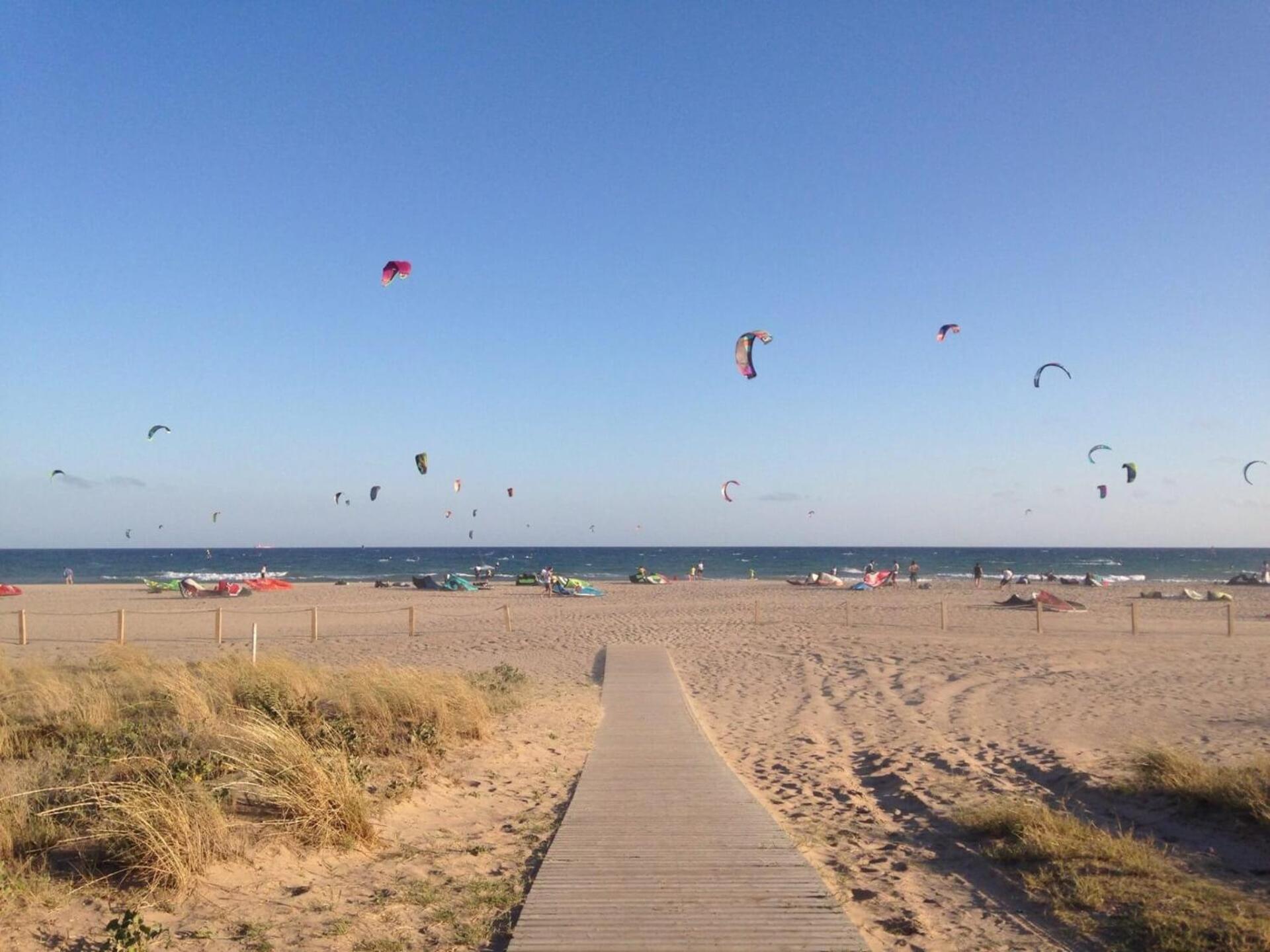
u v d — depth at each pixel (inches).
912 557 4859.7
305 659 719.7
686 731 410.0
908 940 178.9
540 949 168.4
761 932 176.9
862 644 797.9
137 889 190.4
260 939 172.9
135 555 5816.9
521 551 7111.2
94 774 255.6
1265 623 1007.6
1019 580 1956.2
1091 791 300.8
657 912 187.6
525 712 446.9
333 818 230.7
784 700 525.7
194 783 238.1
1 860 195.3
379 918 185.5
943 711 480.7
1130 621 1021.2
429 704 375.6
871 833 260.4
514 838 246.1
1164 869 212.1
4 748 305.1
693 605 1275.8
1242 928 172.7
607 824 255.3
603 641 827.4
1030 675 607.2
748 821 258.2
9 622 1050.1
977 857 233.8
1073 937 179.2
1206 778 274.1
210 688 397.4
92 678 459.5
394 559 4566.9
